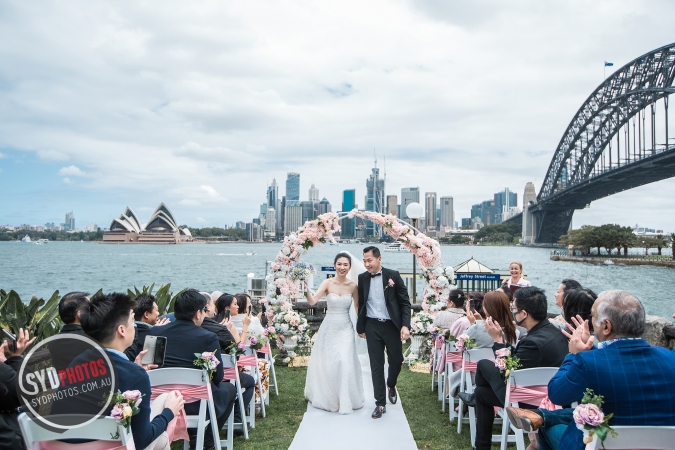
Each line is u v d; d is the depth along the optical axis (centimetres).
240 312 607
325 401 548
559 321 582
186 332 411
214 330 477
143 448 286
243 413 470
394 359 557
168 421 315
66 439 265
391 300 547
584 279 5341
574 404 327
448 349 537
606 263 8450
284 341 787
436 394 620
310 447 441
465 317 543
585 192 10275
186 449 428
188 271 5919
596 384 255
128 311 304
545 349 377
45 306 689
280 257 749
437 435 477
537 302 395
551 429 319
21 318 635
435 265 722
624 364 255
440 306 698
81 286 4084
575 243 10488
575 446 270
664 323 599
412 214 969
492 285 1144
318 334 573
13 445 307
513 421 323
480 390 404
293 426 505
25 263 7700
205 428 421
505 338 451
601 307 271
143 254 12169
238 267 6800
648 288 4488
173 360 404
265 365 582
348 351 552
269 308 759
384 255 9981
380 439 460
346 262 569
